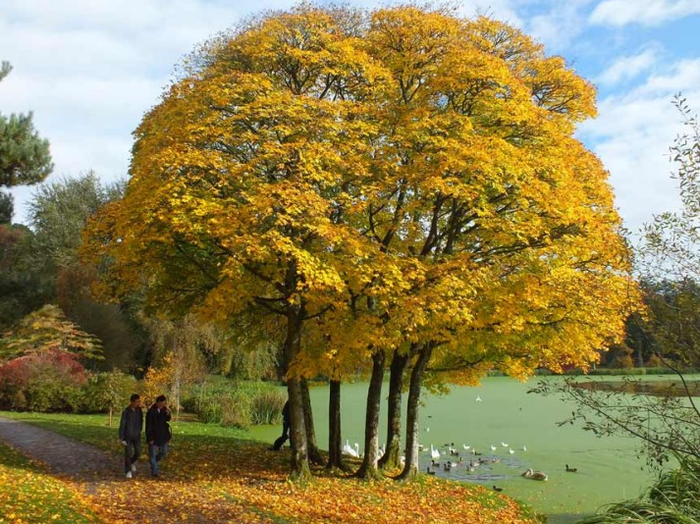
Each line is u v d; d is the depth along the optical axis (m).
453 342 13.57
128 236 11.95
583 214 13.71
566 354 15.25
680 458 9.30
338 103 14.09
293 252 11.52
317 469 16.28
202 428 24.41
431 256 15.66
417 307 12.45
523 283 13.84
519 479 18.39
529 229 13.48
